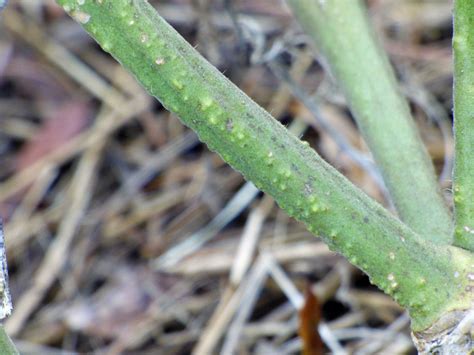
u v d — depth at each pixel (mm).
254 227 413
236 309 393
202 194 445
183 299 416
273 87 459
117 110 477
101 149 468
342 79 228
